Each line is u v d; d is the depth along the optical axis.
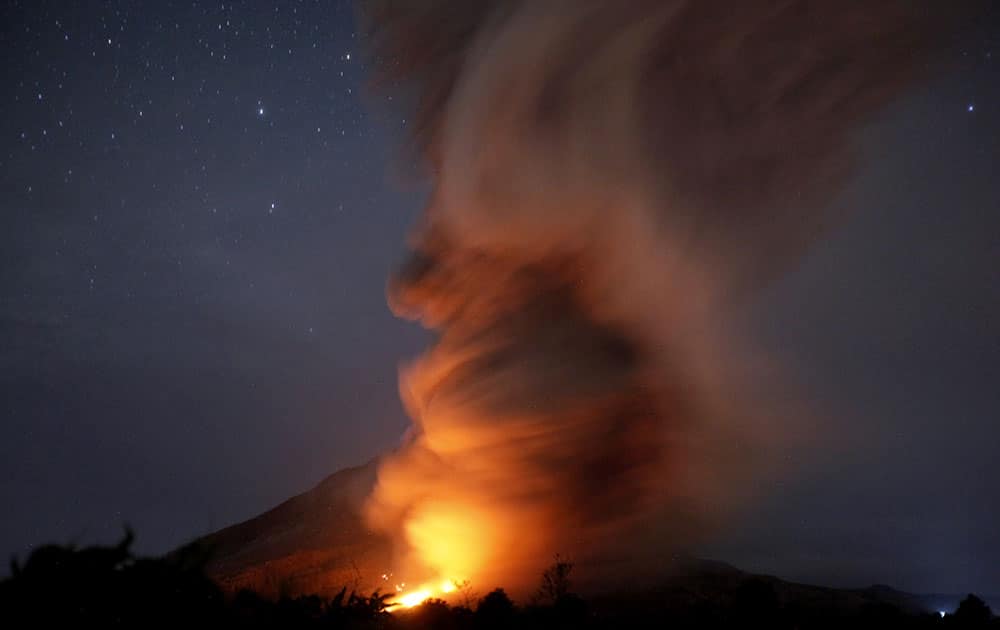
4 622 4.73
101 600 4.96
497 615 6.53
